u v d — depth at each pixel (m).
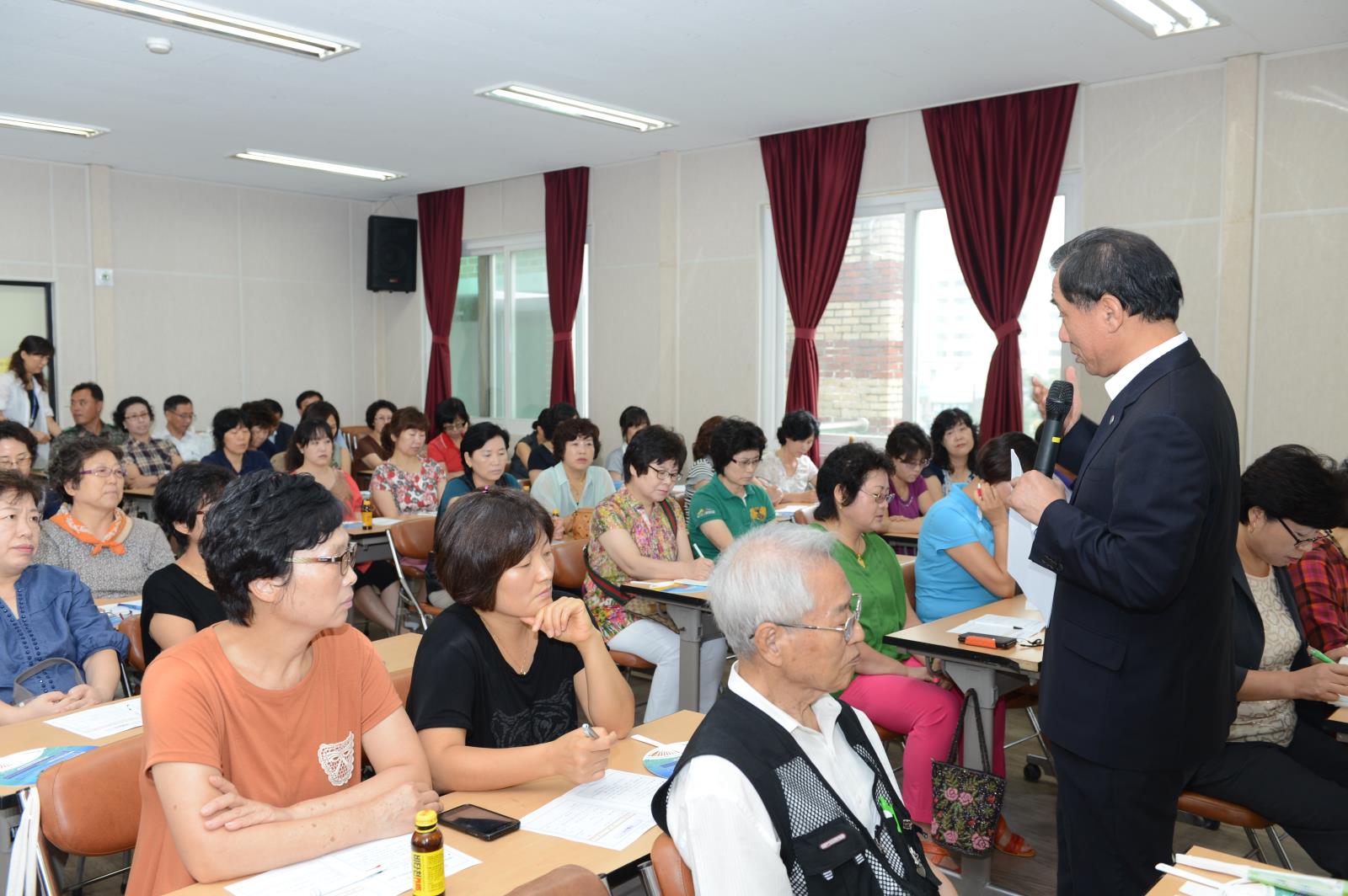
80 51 5.41
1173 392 1.79
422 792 1.71
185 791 1.52
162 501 2.66
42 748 2.05
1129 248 1.84
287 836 1.54
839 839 1.38
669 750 2.05
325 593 1.61
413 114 6.73
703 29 5.03
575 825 1.69
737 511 4.39
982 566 3.35
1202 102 5.61
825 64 5.59
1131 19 4.85
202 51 5.40
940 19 4.87
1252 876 1.49
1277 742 2.56
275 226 9.75
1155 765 1.83
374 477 5.78
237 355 9.54
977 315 6.68
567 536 5.05
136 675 3.26
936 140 6.50
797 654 1.45
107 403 8.65
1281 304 5.43
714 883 1.30
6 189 8.09
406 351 10.39
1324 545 2.87
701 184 7.79
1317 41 5.17
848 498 3.19
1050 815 3.46
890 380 7.09
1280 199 5.40
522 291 9.37
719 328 7.78
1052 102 6.05
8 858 1.93
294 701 1.69
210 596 2.69
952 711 2.94
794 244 7.21
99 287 8.57
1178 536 1.70
